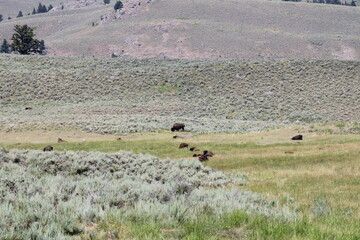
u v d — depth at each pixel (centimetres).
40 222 1438
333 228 1530
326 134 8225
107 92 18838
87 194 2159
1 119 12338
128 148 7425
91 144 8194
